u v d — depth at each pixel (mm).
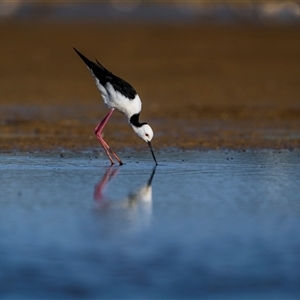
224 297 6805
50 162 13375
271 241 8352
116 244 8211
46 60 31828
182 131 17719
